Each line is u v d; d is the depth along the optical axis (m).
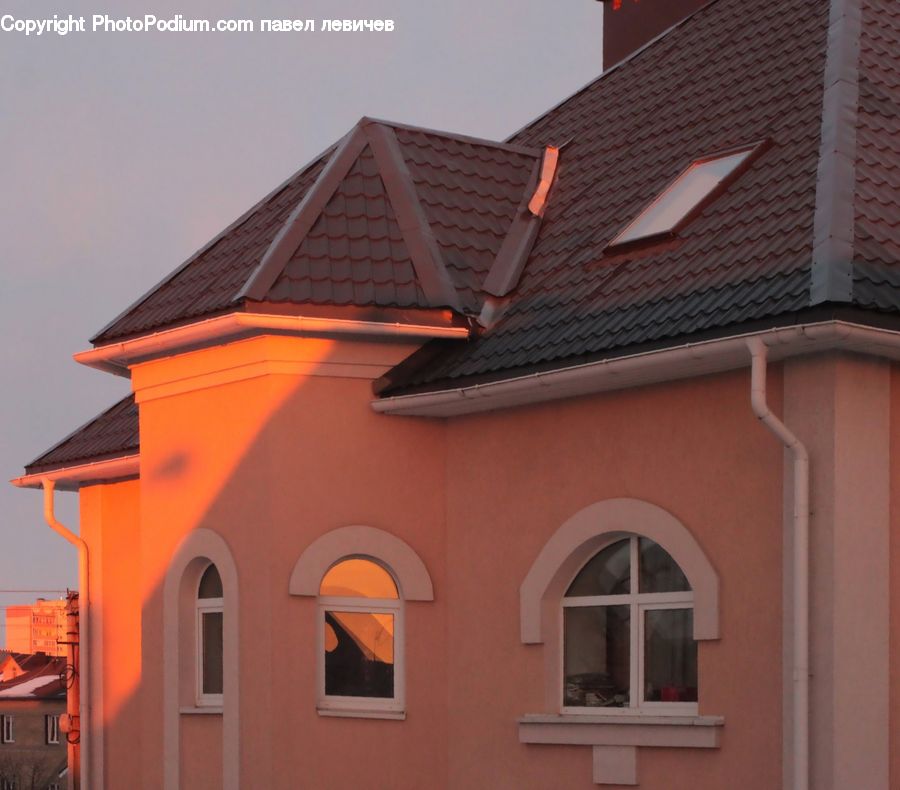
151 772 15.51
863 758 11.48
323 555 14.32
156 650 15.54
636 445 13.22
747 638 12.23
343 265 14.65
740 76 16.03
